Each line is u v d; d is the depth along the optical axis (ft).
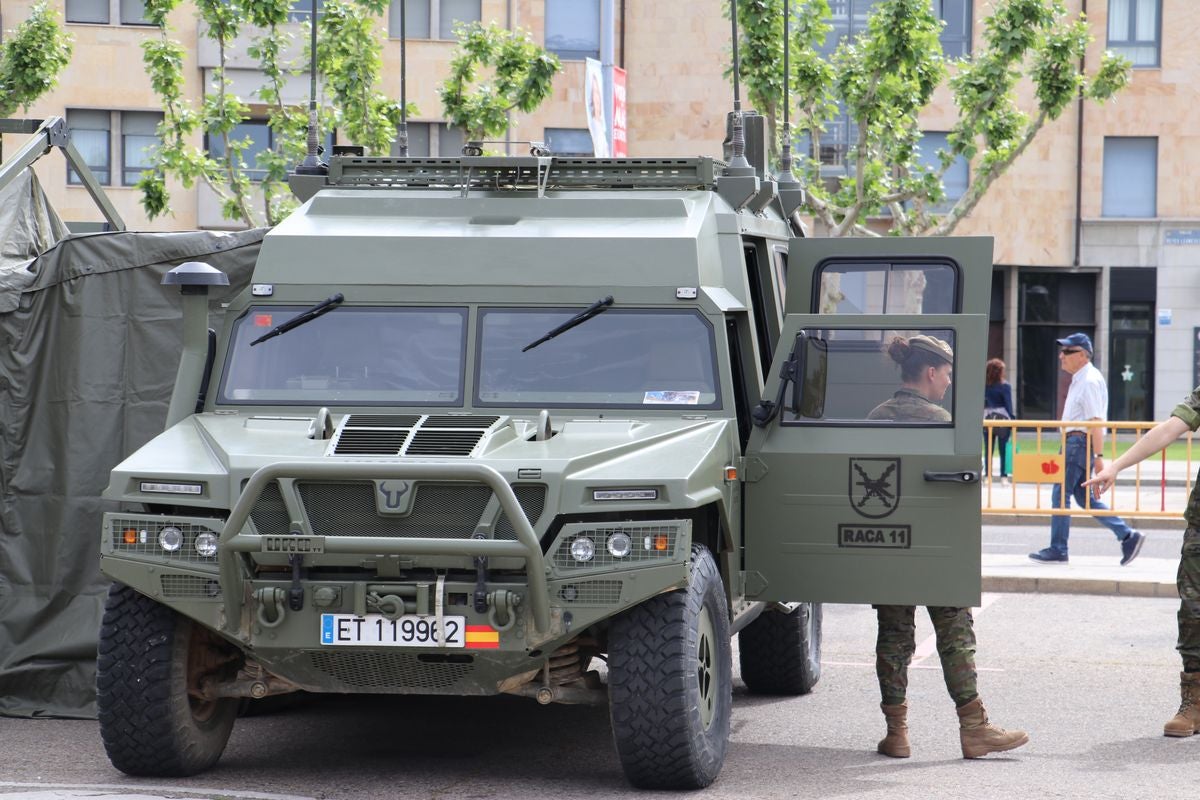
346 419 68.85
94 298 86.43
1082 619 121.60
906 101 236.22
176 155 234.99
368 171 79.10
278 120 232.53
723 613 67.72
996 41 241.14
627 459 64.75
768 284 81.46
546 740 76.89
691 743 63.82
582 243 72.59
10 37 258.16
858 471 70.28
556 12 326.24
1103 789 67.10
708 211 75.25
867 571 70.28
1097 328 357.61
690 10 331.98
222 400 72.28
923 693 90.94
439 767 70.79
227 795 63.57
